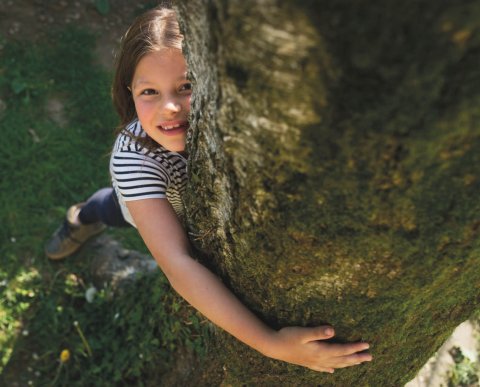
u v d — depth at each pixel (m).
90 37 3.83
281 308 1.36
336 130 0.90
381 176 0.96
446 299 1.34
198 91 1.17
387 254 1.12
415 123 0.86
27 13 3.79
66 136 3.48
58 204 3.30
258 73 0.87
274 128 0.95
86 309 2.87
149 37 1.45
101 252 3.09
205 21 0.97
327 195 1.02
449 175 0.95
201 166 1.28
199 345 2.17
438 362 2.66
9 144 3.37
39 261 3.09
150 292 2.67
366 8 0.75
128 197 1.50
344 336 1.39
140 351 2.55
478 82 0.80
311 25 0.78
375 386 1.67
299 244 1.15
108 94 3.65
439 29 0.75
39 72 3.62
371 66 0.80
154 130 1.49
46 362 2.77
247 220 1.18
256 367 1.67
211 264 1.49
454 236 1.07
